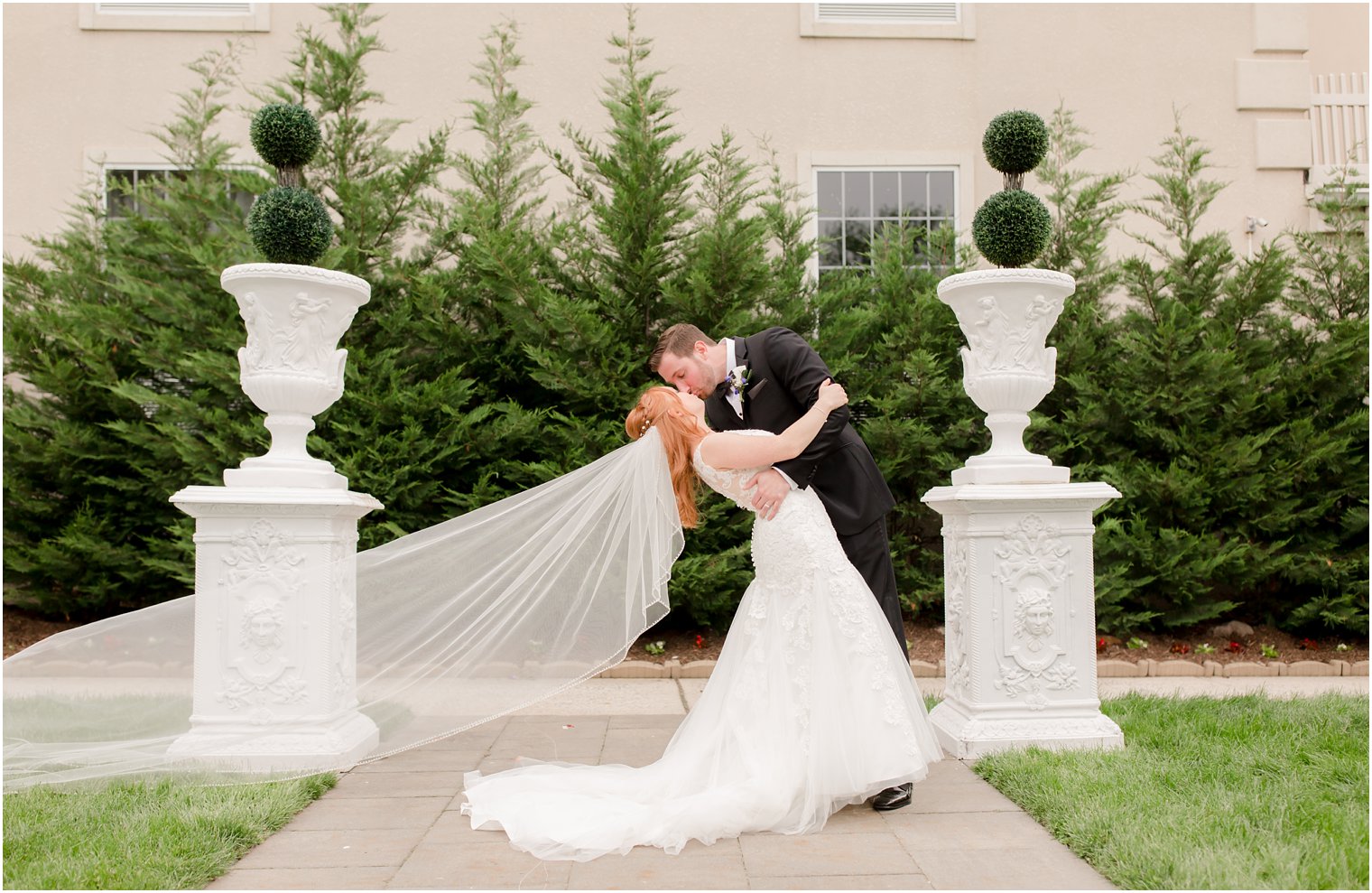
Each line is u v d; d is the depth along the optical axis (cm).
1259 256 699
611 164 666
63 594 669
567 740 435
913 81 831
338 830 306
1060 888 252
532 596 383
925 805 331
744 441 326
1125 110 830
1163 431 668
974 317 423
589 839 282
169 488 649
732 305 646
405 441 622
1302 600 701
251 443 629
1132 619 659
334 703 384
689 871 268
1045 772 342
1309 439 664
